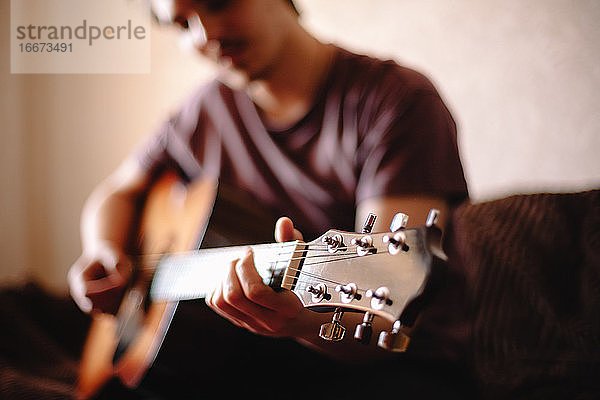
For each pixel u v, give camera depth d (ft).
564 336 2.95
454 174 3.07
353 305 2.12
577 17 4.88
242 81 3.66
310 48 3.54
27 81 8.06
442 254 1.97
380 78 3.40
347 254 2.24
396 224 2.11
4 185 8.04
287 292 2.48
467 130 5.47
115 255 4.08
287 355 3.19
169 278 3.46
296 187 3.83
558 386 2.74
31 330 5.06
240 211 3.46
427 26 5.66
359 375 3.05
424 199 2.93
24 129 8.10
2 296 5.23
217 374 3.34
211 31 3.21
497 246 3.49
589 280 3.06
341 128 3.54
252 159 4.03
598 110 4.82
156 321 3.53
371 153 3.18
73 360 5.02
